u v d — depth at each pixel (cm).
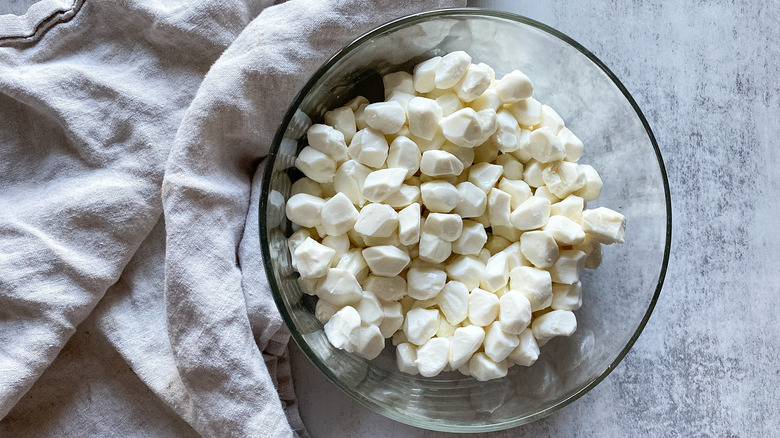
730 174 49
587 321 45
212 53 46
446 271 43
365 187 42
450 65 42
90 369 46
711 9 49
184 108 46
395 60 45
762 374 49
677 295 49
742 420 48
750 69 49
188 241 43
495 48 45
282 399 47
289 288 43
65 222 45
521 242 43
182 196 43
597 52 49
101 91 45
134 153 45
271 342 46
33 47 46
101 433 46
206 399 44
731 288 49
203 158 44
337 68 43
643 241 45
